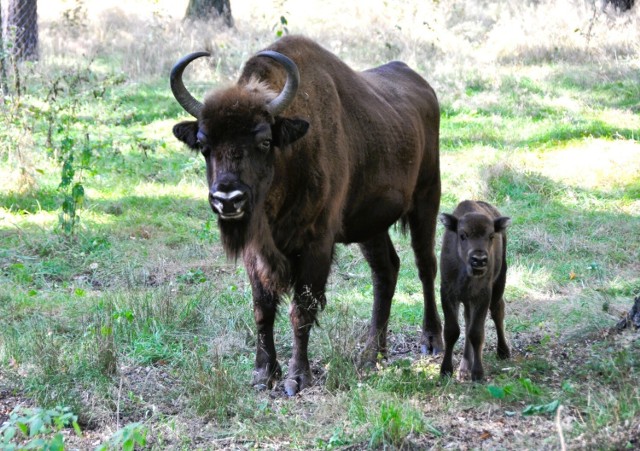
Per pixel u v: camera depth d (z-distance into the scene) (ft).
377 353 40.47
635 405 30.68
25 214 60.90
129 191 66.49
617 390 33.99
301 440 31.30
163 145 71.41
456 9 124.88
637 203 63.67
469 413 33.09
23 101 69.82
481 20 122.11
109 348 37.91
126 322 42.52
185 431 32.35
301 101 37.06
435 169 47.75
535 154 72.79
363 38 107.65
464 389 35.60
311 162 36.55
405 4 121.08
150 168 71.82
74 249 54.70
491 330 44.39
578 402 33.06
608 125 78.48
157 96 90.79
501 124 81.05
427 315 43.52
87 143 67.51
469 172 68.49
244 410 33.60
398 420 30.50
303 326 37.19
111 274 52.13
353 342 39.22
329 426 32.37
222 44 100.63
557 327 43.93
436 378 37.60
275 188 35.60
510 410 33.24
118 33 119.55
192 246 56.75
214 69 97.35
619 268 53.47
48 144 69.15
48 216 60.39
